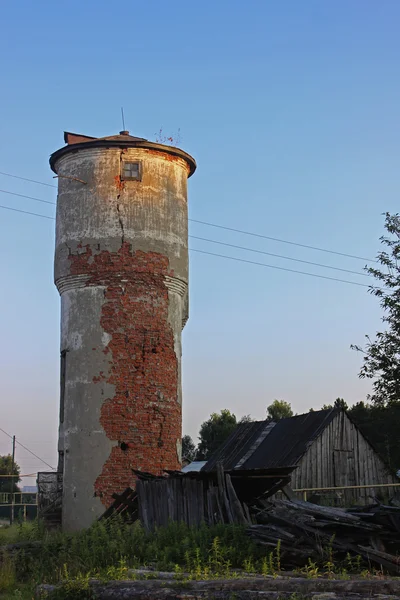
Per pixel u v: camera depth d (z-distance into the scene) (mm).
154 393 20844
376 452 30297
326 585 8461
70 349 21141
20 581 13500
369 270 21984
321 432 28844
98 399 20453
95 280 21125
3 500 43188
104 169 21766
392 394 21391
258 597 8625
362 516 11250
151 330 21156
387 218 22234
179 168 22891
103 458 20094
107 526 16047
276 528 11508
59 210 22281
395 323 21578
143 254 21375
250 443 31797
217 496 14148
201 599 9031
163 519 15836
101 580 10422
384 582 8250
